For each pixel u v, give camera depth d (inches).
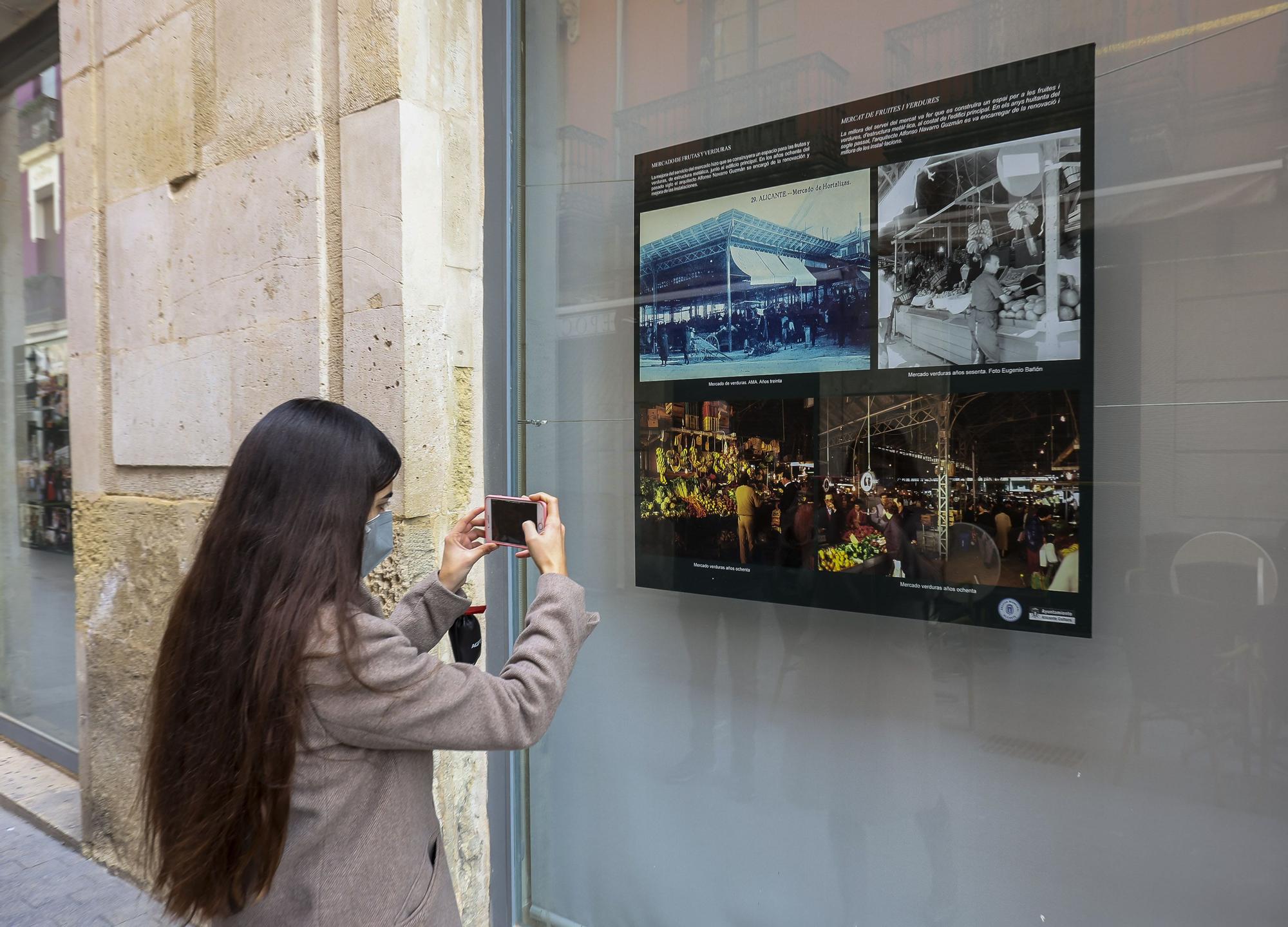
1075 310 68.4
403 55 93.0
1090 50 68.1
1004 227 71.8
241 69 108.8
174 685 47.0
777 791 89.7
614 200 99.9
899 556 78.3
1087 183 68.1
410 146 93.4
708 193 90.6
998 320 72.2
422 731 47.4
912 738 80.8
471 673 50.4
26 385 179.9
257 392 108.2
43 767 174.9
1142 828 69.2
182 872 45.4
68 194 137.5
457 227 99.4
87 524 137.9
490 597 105.2
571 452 104.9
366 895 47.1
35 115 173.5
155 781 47.2
